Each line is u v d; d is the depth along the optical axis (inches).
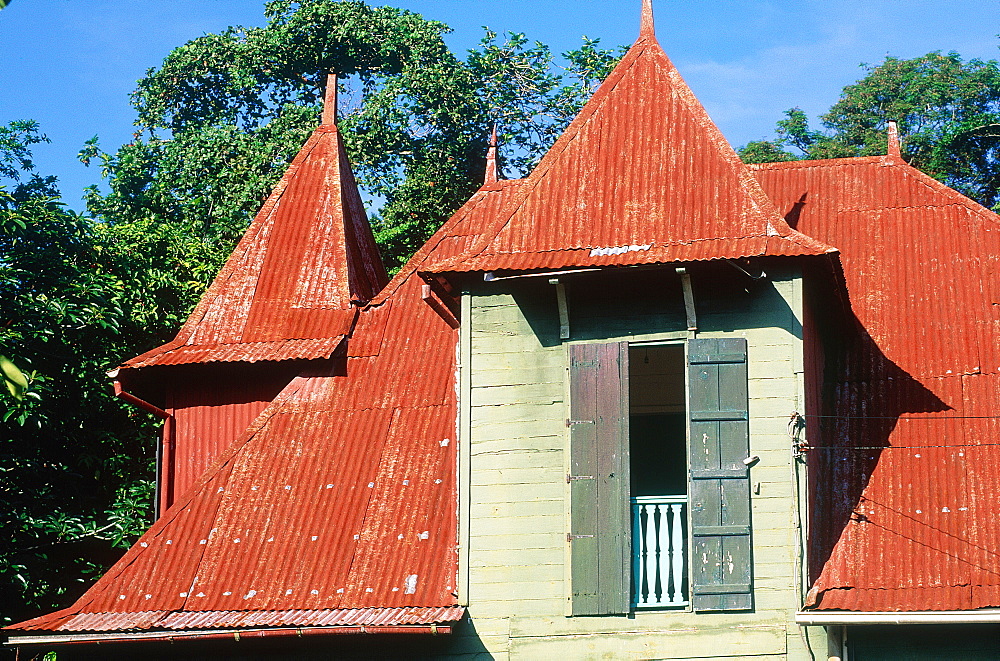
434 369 684.7
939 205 715.4
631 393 773.3
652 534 579.8
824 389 637.9
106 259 1074.7
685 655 558.9
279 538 620.4
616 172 621.9
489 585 579.8
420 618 569.6
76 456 1006.4
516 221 615.5
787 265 585.3
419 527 611.2
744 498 566.9
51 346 976.3
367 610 583.2
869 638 550.6
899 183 735.1
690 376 580.7
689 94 639.8
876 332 658.8
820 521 581.9
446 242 761.6
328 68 1541.6
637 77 650.8
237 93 1558.8
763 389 577.6
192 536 627.8
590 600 569.0
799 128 1651.1
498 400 597.9
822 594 550.9
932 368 637.3
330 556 608.1
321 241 764.0
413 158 1419.8
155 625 588.4
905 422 614.9
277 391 716.0
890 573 553.9
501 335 604.4
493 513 586.9
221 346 722.2
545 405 594.2
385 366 693.3
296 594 596.1
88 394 989.2
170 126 1569.9
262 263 757.3
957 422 609.3
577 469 582.2
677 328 590.9
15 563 901.2
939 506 575.8
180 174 1422.2
